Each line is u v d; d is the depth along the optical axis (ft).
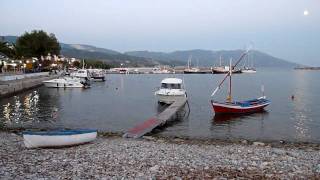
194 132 108.78
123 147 73.67
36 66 424.46
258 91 263.08
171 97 166.30
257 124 123.95
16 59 409.08
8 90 211.20
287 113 148.66
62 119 132.87
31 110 156.46
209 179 49.96
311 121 130.41
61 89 272.51
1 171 52.19
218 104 137.28
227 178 50.57
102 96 222.69
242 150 73.41
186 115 141.49
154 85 337.31
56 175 50.80
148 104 179.42
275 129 115.34
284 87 309.42
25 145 71.36
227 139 97.50
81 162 58.90
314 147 86.22
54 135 71.31
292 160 63.72
